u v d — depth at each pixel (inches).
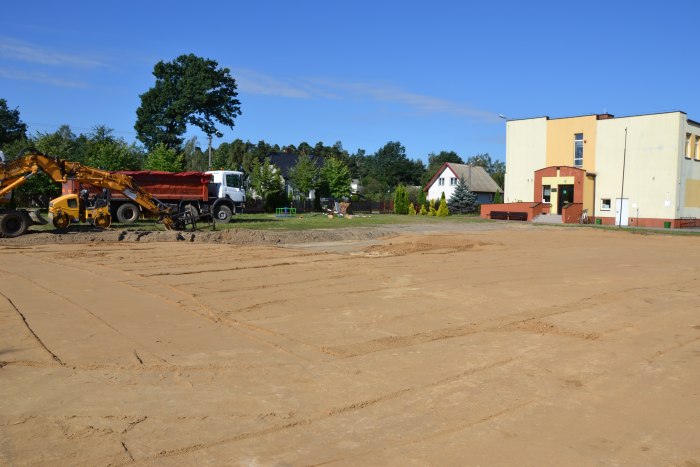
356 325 344.5
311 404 218.8
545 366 271.4
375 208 2427.4
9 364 258.7
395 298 429.4
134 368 257.0
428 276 538.3
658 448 185.3
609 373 262.5
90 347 286.5
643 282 529.7
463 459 175.3
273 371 257.4
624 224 1696.6
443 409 216.2
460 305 408.8
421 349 297.0
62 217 825.5
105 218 856.3
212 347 292.2
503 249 811.4
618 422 206.2
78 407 211.3
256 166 2118.6
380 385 241.3
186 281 478.6
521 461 174.4
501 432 195.9
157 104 2197.3
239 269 553.3
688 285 518.0
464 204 2313.0
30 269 530.6
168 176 1124.5
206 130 2274.9
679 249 889.5
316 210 2281.0
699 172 1717.5
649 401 227.8
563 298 442.0
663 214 1630.2
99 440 184.2
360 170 4308.6
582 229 1344.7
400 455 177.5
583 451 182.1
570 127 1802.4
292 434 191.9
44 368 254.7
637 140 1672.0
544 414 212.7
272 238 876.6
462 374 257.6
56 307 372.5
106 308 372.5
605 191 1738.4
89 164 1686.8
